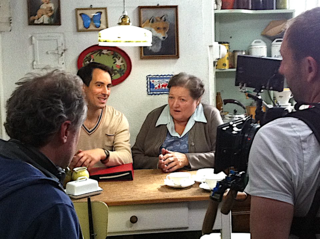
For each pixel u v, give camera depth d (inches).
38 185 39.0
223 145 43.7
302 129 35.4
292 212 34.7
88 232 68.3
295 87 37.2
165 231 81.6
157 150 108.2
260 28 147.9
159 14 123.5
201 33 125.5
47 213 37.5
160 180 91.3
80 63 122.9
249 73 49.3
